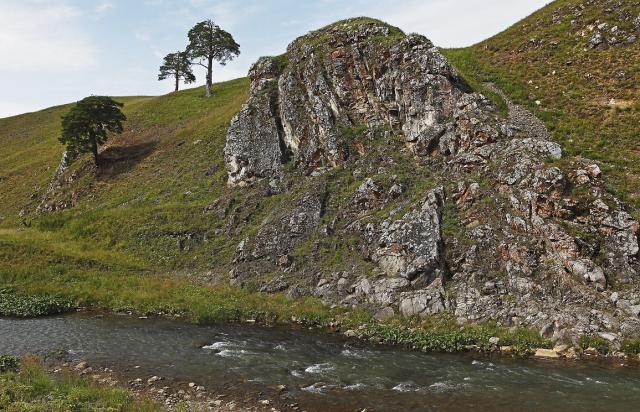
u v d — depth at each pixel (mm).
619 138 34531
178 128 66125
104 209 49500
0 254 37406
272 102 47312
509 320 23812
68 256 38406
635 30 44500
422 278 27188
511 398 16578
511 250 27000
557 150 31188
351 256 31734
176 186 51219
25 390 16062
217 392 17312
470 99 37250
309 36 51125
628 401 16172
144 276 36625
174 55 91250
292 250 34375
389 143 39531
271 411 15641
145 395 16812
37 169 70125
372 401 16500
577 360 20281
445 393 17125
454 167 34219
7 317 28656
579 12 50906
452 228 29422
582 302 23562
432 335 23312
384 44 42906
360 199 35250
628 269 24531
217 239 39750
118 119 60594
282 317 27859
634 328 21594
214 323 27562
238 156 45812
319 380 18547
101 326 26797
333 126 42156
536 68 46094
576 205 27016
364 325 25547
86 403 15297
